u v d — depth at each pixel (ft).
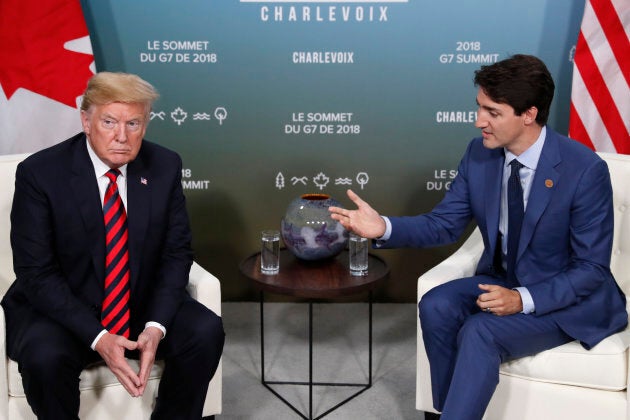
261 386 9.53
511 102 7.29
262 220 11.57
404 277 11.91
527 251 7.79
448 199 8.39
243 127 11.27
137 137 7.13
